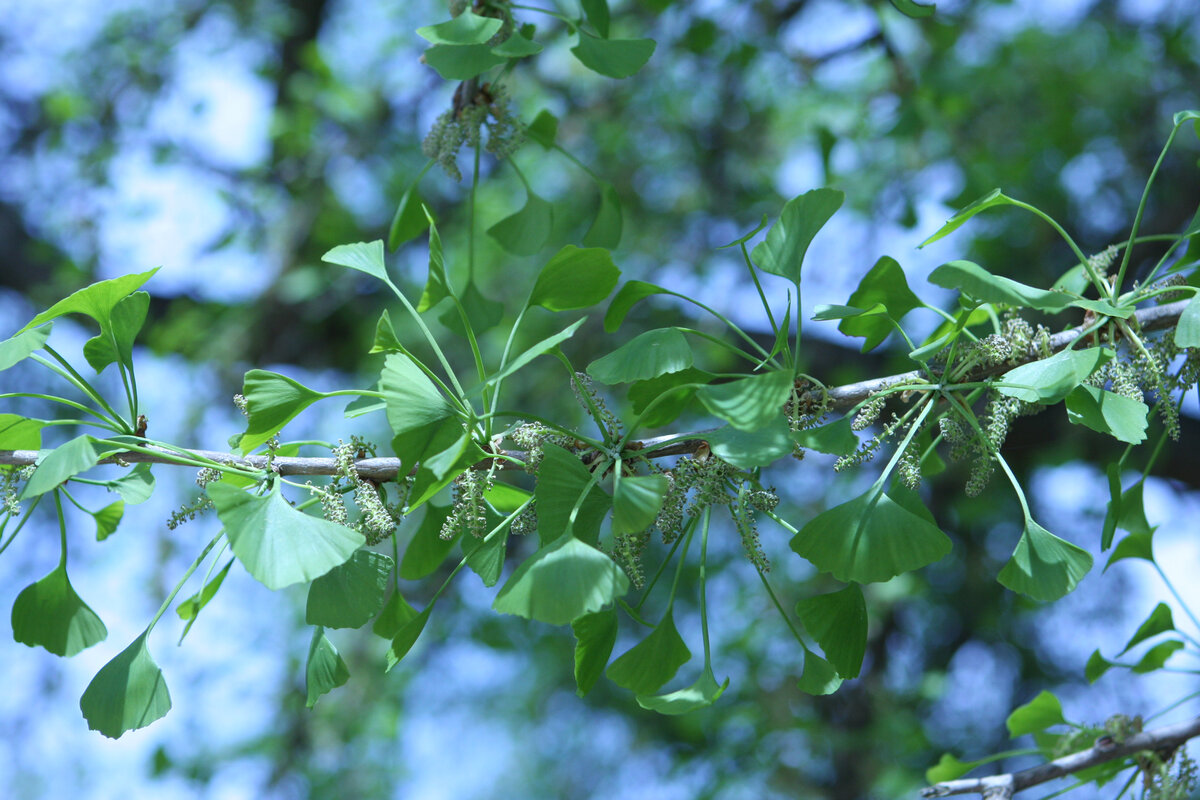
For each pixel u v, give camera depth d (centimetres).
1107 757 217
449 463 130
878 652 599
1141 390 171
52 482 140
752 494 154
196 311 586
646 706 159
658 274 553
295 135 564
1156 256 526
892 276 173
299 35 641
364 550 149
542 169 585
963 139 479
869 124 449
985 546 636
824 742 553
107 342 160
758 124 536
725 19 447
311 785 548
